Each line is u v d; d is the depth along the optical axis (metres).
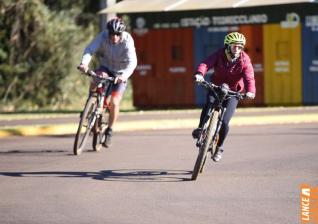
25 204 22.58
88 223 20.23
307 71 55.38
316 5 53.88
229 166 29.20
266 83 56.81
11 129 40.22
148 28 59.06
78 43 62.22
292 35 55.28
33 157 31.73
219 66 26.55
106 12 56.47
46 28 60.78
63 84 61.56
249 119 44.81
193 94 58.88
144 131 41.53
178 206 22.20
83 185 25.34
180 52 58.88
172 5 57.25
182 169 28.53
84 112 32.06
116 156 31.84
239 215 21.08
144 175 27.25
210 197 23.44
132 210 21.70
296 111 49.81
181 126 43.81
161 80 59.75
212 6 55.47
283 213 21.31
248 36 56.66
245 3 54.72
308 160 30.55
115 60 31.66
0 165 29.67
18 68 60.09
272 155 31.94
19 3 59.94
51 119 48.03
